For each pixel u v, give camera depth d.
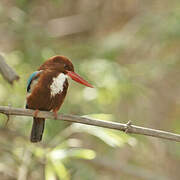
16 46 12.97
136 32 14.23
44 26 14.23
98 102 11.39
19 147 10.33
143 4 15.09
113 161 11.64
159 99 13.95
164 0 14.94
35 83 7.00
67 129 9.80
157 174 12.14
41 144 10.36
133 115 12.56
